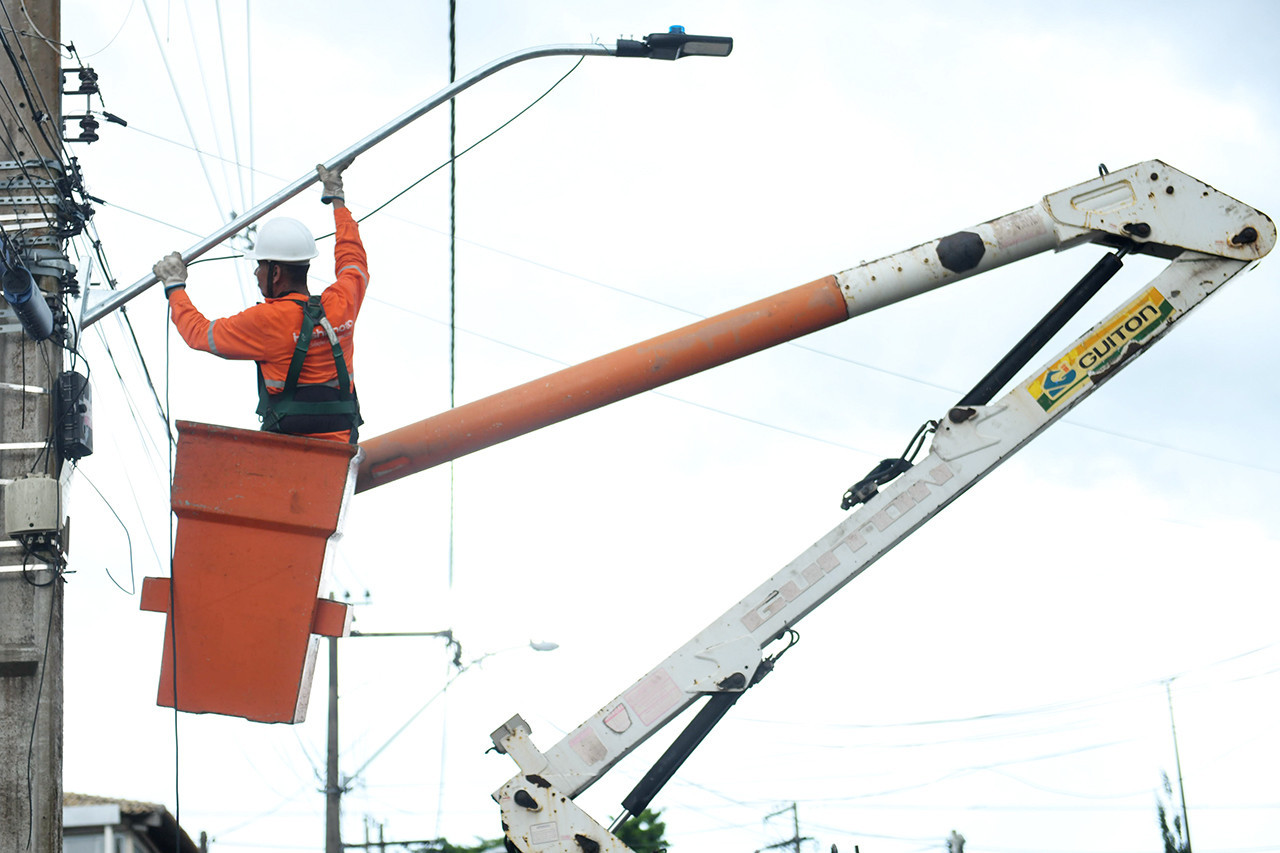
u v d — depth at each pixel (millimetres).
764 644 6809
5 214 7945
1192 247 7121
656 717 6703
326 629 6043
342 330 6344
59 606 7664
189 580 6020
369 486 6867
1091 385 7078
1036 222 7129
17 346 7762
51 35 8305
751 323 7016
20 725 7461
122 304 8000
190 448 6055
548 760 6617
